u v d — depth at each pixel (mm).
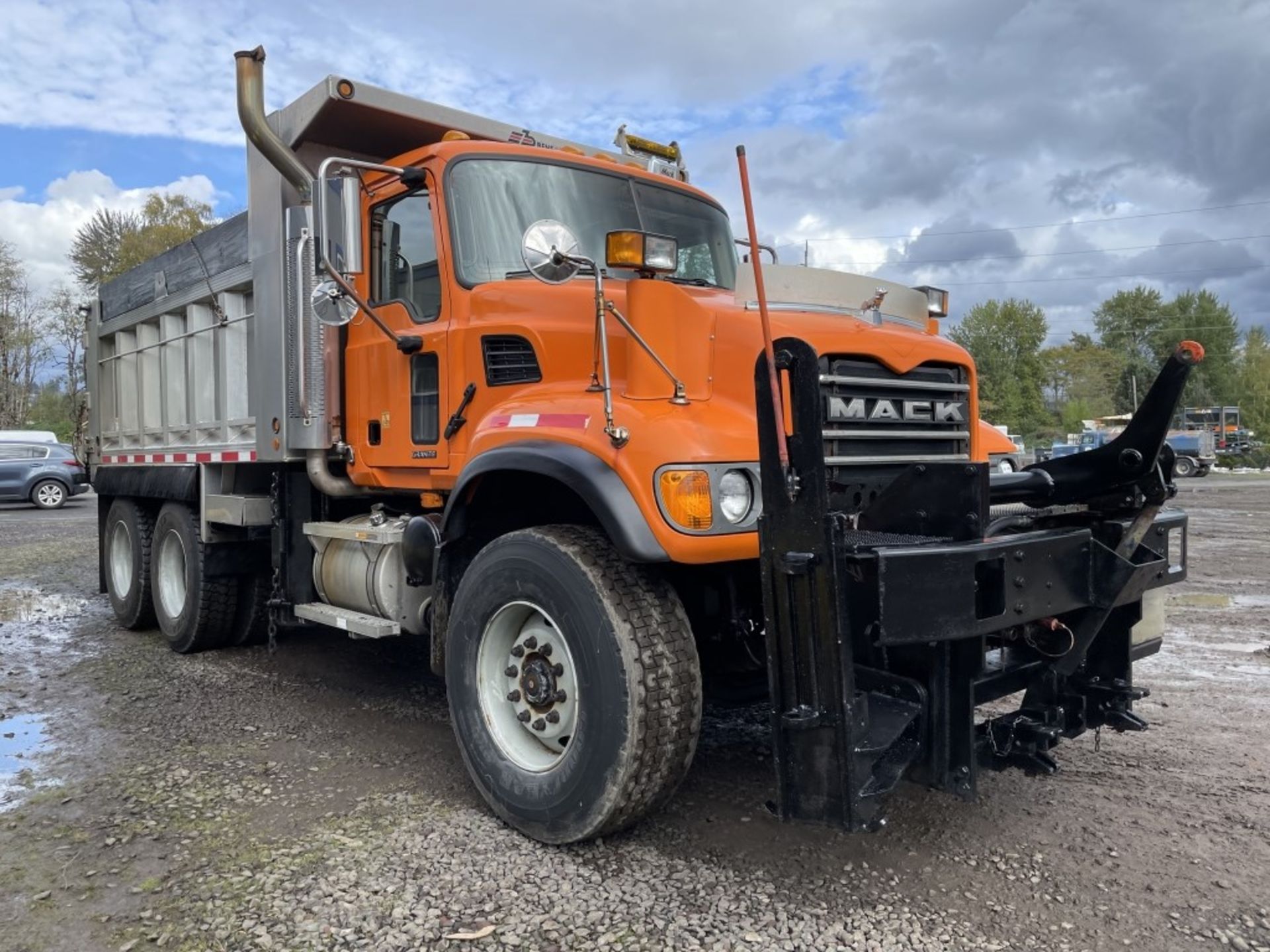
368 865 3240
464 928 2830
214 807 3789
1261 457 49656
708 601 3703
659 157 5539
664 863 3236
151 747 4559
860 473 3473
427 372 4426
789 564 2814
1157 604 3975
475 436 3824
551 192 4617
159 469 6816
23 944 2785
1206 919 2879
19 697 5508
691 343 3420
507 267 4379
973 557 2902
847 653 2764
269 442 5367
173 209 52625
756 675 3961
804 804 2889
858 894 3029
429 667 6195
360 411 4918
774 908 2938
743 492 3170
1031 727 3350
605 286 3955
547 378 3828
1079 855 3307
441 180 4344
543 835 3361
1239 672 5863
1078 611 3408
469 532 3922
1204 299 79438
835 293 3742
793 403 2818
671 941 2752
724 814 3660
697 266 5109
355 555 4941
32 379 51438
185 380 6598
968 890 3059
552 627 3471
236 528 6312
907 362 3562
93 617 8164
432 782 4059
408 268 4602
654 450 3078
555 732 3439
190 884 3127
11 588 9703
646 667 3125
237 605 6477
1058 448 39594
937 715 3109
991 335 76062
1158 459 3516
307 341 4949
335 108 4895
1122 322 85062
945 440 3807
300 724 4922
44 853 3393
